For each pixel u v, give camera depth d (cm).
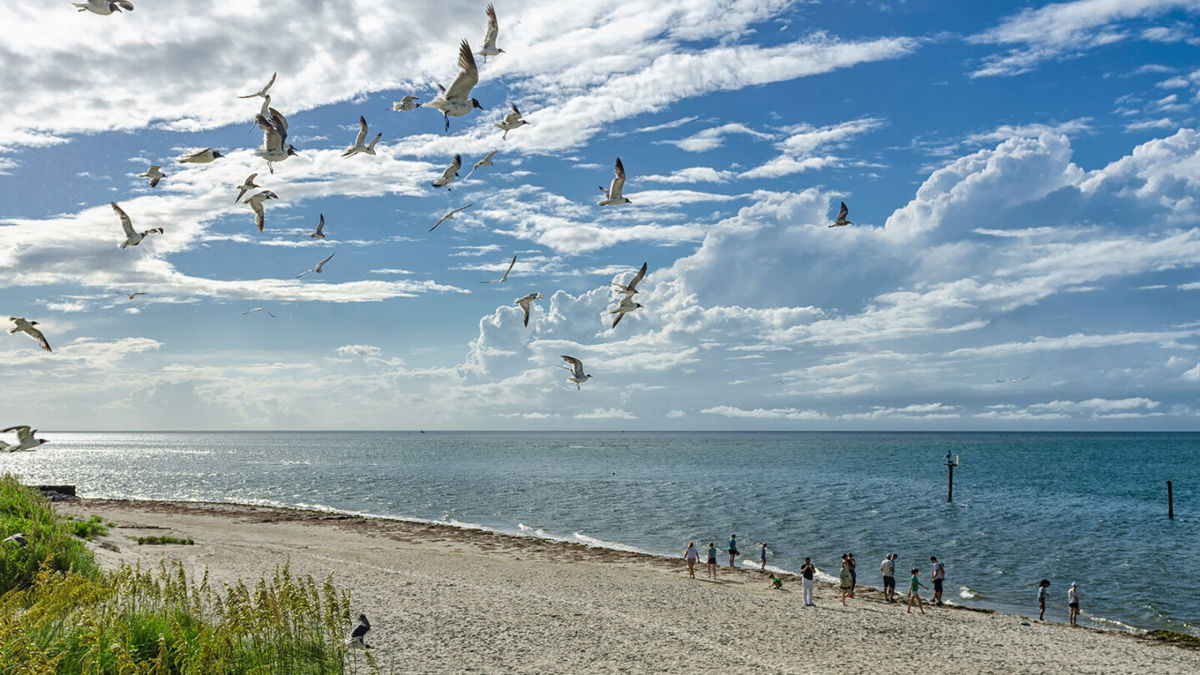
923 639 2883
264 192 2430
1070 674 2530
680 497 8950
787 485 10581
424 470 14200
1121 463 16200
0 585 2194
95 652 1420
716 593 3581
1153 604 3947
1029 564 4938
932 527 6494
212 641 1524
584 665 2309
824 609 3356
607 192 2259
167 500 8394
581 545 5416
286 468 15262
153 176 2358
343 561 4116
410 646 2377
